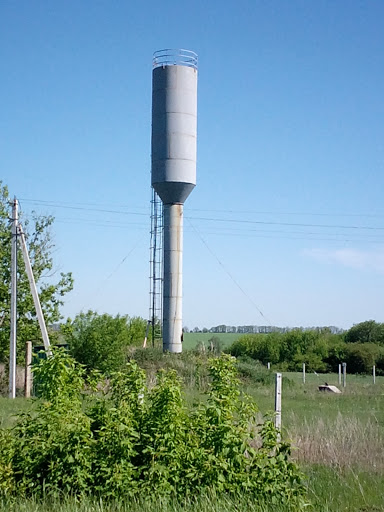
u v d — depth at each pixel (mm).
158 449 9320
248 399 10117
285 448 9625
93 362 30516
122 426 9203
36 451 9406
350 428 14047
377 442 13336
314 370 63406
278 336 67750
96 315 31406
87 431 9305
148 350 36156
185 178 37531
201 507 8711
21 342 30078
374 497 10273
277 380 12641
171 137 37562
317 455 12492
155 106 38094
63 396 9922
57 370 9992
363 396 29500
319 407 23750
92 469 9312
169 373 10305
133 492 9023
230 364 10305
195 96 38375
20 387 28703
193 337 91438
